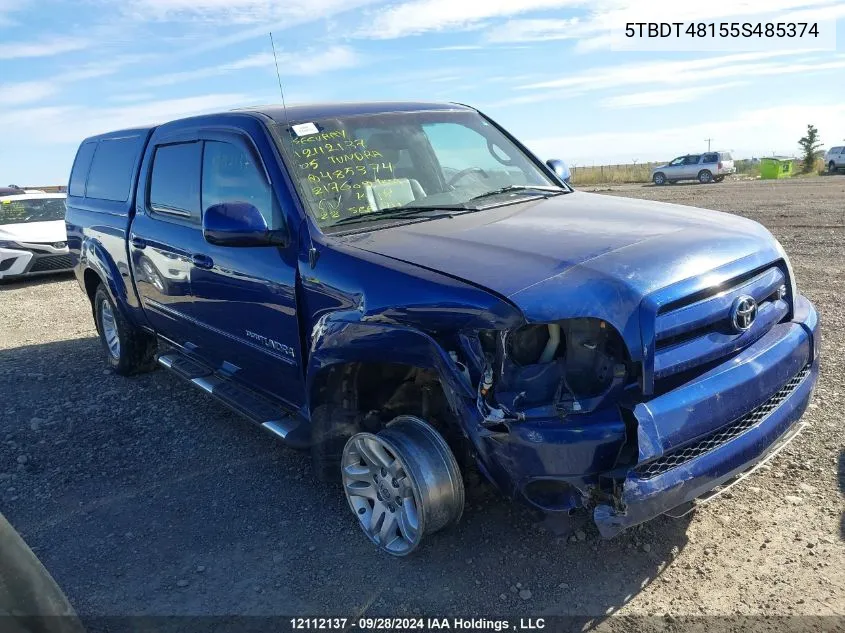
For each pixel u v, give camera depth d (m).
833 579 2.87
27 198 13.16
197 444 4.73
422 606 2.93
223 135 4.15
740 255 3.02
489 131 4.75
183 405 5.48
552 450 2.57
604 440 2.55
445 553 3.25
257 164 3.82
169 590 3.16
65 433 5.05
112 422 5.21
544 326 2.69
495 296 2.63
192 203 4.47
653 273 2.73
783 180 32.31
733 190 25.48
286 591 3.10
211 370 4.90
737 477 2.97
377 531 3.33
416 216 3.64
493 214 3.60
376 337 3.01
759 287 3.04
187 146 4.57
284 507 3.82
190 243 4.38
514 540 3.30
